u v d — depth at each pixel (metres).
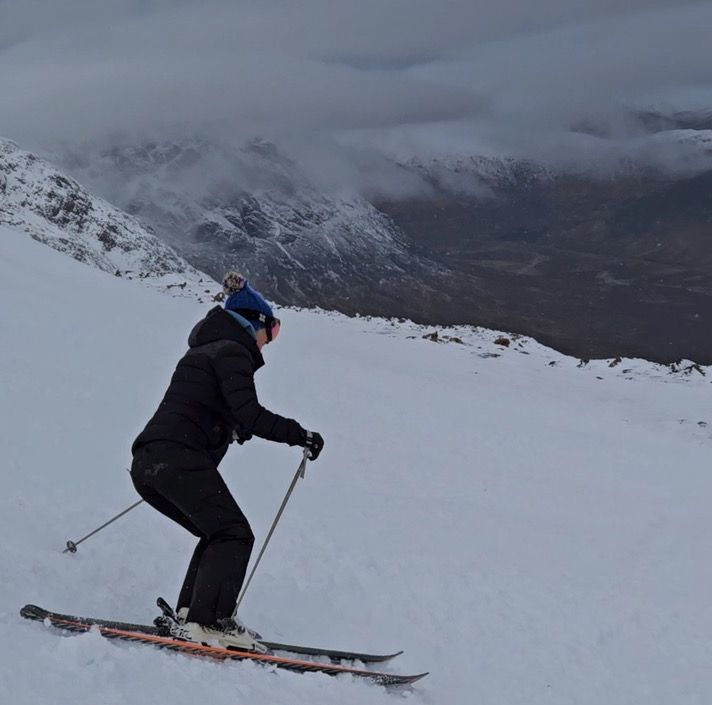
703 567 8.61
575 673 5.60
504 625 6.15
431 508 9.41
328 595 6.00
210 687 3.49
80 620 3.94
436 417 16.06
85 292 24.70
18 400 9.86
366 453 12.19
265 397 15.69
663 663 6.03
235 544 4.21
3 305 17.98
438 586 6.61
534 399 20.69
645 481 13.14
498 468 12.67
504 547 8.29
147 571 5.51
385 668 4.79
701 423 19.50
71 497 6.71
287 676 4.05
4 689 2.87
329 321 32.09
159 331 20.31
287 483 9.36
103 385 12.42
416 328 33.56
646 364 29.11
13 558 4.89
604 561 8.41
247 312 4.41
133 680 3.29
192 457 4.15
